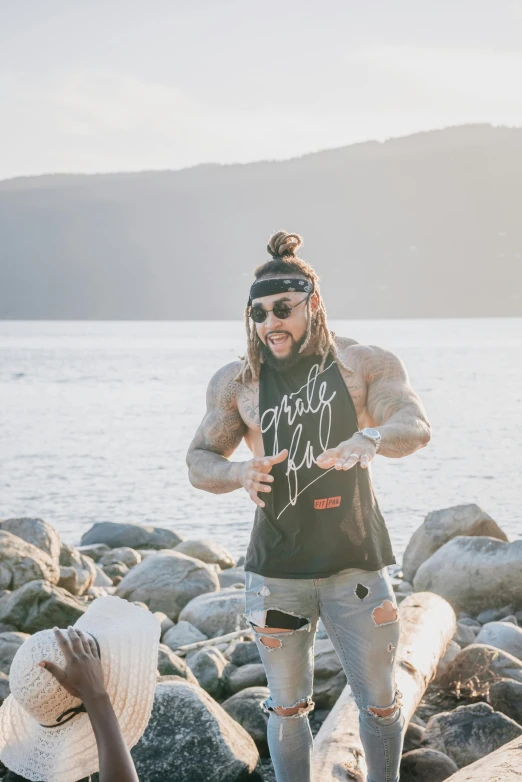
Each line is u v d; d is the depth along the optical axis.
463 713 4.97
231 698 5.55
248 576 3.74
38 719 2.44
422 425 3.62
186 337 188.12
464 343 125.12
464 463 22.75
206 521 15.91
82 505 17.89
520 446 25.98
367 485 3.69
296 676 3.68
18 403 44.12
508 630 6.43
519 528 14.80
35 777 2.47
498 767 3.18
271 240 3.78
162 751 4.54
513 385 51.25
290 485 3.62
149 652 2.51
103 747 2.26
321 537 3.57
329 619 3.64
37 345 137.00
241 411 3.88
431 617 6.08
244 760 4.56
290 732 3.67
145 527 13.05
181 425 34.19
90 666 2.35
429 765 4.53
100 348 124.56
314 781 4.06
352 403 3.69
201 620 7.39
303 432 3.65
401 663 5.29
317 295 3.74
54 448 27.27
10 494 19.22
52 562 8.41
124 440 29.38
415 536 9.72
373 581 3.60
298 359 3.72
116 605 2.63
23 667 2.42
